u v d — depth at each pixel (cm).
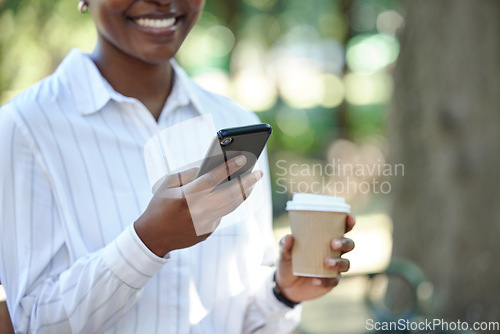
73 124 153
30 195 145
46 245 146
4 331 151
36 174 147
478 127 438
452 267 440
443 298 438
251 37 1327
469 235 438
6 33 690
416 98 457
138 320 149
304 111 1352
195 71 1331
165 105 172
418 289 339
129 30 159
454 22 442
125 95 169
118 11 156
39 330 140
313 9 1314
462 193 439
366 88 1570
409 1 464
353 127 1289
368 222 913
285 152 1205
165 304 152
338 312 488
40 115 150
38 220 145
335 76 1439
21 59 710
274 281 169
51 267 147
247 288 169
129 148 158
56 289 141
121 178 155
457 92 442
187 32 169
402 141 463
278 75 1421
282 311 168
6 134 146
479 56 437
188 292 155
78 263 140
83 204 150
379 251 732
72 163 150
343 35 1324
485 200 437
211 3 1138
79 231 148
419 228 453
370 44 1541
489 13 435
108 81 168
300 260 153
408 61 462
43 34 709
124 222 152
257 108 1382
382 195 1032
